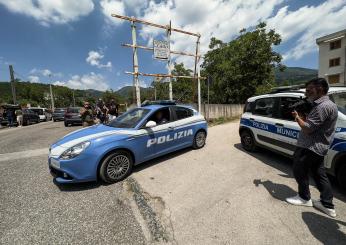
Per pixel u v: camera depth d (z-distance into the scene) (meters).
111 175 3.74
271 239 2.21
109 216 2.76
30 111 19.78
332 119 2.34
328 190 2.57
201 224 2.51
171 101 5.39
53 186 3.66
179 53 9.65
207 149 5.80
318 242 2.15
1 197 3.28
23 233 2.42
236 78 21.66
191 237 2.29
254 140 5.11
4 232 2.44
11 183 3.80
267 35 20.64
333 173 3.12
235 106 14.90
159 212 2.80
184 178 3.87
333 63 27.16
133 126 4.25
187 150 5.74
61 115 21.22
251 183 3.56
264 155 5.09
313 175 2.67
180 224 2.53
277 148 4.33
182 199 3.12
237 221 2.54
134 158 4.11
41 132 10.77
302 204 2.80
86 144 3.49
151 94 28.17
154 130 4.44
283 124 4.10
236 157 4.99
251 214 2.67
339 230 2.32
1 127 16.84
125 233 2.41
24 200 3.18
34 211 2.88
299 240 2.19
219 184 3.57
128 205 3.03
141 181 3.81
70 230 2.47
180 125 5.11
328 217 2.56
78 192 3.44
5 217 2.75
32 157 5.52
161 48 8.86
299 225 2.42
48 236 2.37
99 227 2.53
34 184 3.75
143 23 8.21
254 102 5.21
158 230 2.44
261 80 22.14
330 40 26.88
